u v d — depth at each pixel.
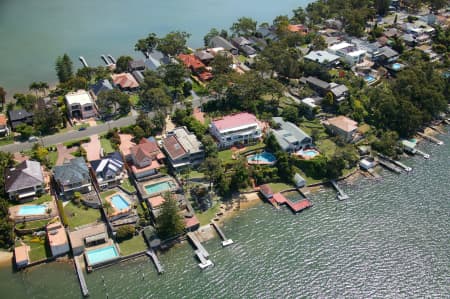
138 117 173.00
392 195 153.75
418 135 189.00
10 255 121.88
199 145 159.38
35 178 138.25
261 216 141.75
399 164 168.38
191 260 124.81
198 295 114.88
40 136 167.88
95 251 123.62
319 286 119.19
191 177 151.12
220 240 131.75
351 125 176.00
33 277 116.69
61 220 131.12
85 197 139.12
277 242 132.38
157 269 120.88
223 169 151.88
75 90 198.88
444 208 148.00
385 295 117.56
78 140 165.12
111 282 116.69
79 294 112.94
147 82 191.12
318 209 146.25
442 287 120.00
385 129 186.00
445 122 198.62
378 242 133.75
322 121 187.12
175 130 169.25
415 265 126.19
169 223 126.94
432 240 134.88
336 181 159.75
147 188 145.75
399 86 199.25
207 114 187.88
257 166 156.12
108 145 163.75
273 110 191.12
